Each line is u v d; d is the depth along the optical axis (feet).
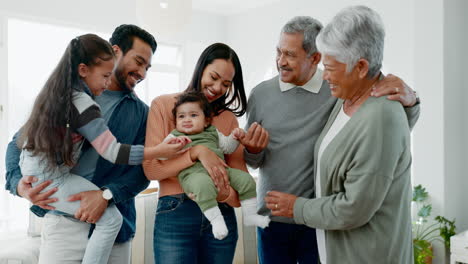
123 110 5.48
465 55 12.98
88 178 5.15
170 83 20.40
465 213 12.98
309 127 5.59
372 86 4.44
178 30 7.27
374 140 4.07
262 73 20.80
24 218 14.79
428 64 12.41
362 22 4.11
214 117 5.66
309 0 18.26
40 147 4.46
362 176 4.09
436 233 12.32
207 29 21.62
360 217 4.16
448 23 12.25
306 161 5.60
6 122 14.49
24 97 15.12
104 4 17.02
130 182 5.20
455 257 10.47
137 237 8.23
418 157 12.70
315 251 5.67
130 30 5.39
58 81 4.58
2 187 14.37
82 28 16.62
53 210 4.93
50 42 15.85
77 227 4.95
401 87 4.31
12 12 14.49
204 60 5.33
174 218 5.00
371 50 4.16
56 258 4.89
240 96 5.87
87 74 4.71
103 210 4.92
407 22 14.65
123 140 5.44
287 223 5.72
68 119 4.50
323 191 4.67
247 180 5.20
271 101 5.90
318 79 5.68
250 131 5.34
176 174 4.96
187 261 5.01
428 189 12.49
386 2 15.28
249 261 9.21
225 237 5.16
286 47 5.27
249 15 21.29
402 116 4.21
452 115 12.50
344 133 4.40
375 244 4.32
